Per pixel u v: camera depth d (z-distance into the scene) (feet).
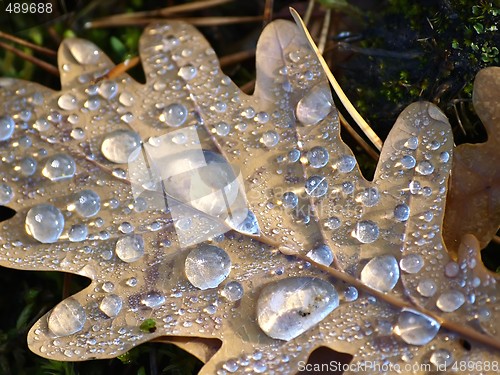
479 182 0.95
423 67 0.99
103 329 0.93
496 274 0.92
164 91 0.96
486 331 0.91
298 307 0.92
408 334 0.92
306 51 0.96
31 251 0.94
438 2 0.99
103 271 0.93
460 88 0.98
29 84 0.96
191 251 0.94
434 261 0.93
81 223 0.94
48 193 0.95
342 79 1.02
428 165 0.94
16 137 0.95
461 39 0.98
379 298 0.93
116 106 0.96
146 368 0.98
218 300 0.93
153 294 0.93
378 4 1.03
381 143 0.99
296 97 0.95
